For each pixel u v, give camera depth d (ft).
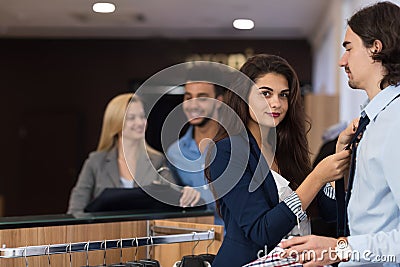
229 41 35.40
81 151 35.73
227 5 28.14
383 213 7.55
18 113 35.78
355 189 7.78
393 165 7.32
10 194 35.60
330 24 27.30
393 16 7.72
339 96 24.73
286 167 8.61
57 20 31.35
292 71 8.41
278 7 28.43
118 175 14.87
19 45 35.81
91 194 14.98
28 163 35.65
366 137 7.66
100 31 34.04
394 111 7.47
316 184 7.75
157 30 33.73
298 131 8.57
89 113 35.88
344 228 8.12
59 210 35.60
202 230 10.01
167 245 10.44
